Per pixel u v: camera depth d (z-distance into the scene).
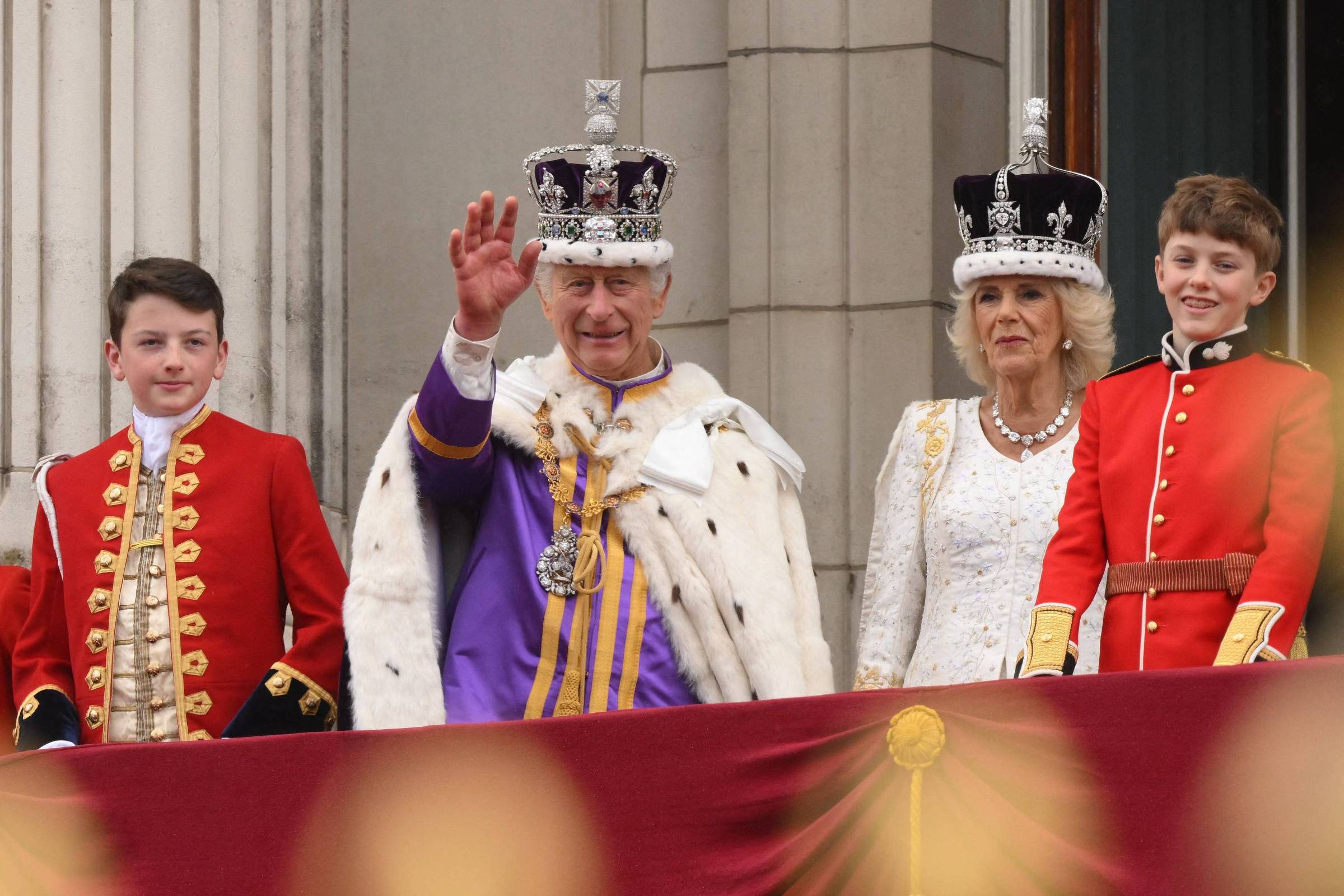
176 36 20.14
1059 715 11.82
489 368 14.56
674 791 12.16
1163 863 11.50
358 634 14.40
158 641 14.77
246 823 12.32
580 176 15.52
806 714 12.17
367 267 23.20
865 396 22.52
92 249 19.55
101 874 12.30
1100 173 23.61
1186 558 13.52
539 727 12.31
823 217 22.80
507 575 14.83
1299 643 13.30
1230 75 24.20
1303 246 24.17
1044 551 15.22
